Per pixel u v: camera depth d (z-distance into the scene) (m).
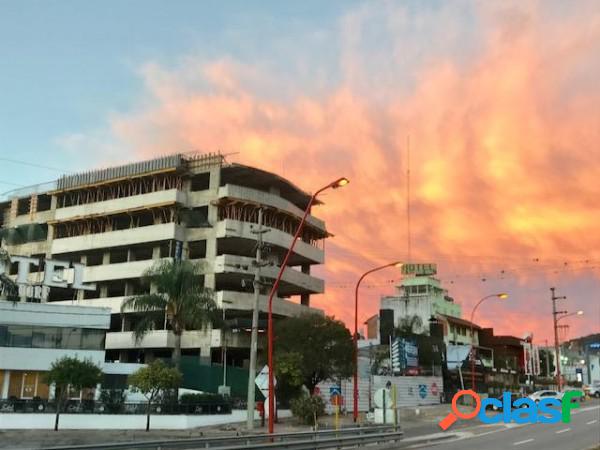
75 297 68.81
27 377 42.31
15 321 42.62
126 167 70.25
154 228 65.00
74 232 72.06
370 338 99.50
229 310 61.25
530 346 106.12
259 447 20.22
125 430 34.47
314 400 38.03
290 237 67.00
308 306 71.44
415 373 66.12
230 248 67.88
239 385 48.53
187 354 63.56
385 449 23.88
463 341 93.56
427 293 100.75
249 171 67.00
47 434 31.44
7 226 76.75
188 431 33.78
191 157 68.56
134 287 67.19
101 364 43.62
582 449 23.28
